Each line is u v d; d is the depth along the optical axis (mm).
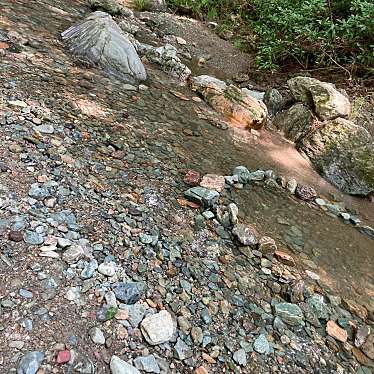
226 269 2748
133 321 2111
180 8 7562
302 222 3584
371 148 4418
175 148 3793
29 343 1836
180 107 4562
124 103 4129
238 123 4699
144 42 6004
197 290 2492
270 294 2723
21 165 2725
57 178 2758
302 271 3047
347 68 5707
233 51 6633
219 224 3104
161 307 2270
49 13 5352
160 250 2611
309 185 4207
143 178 3191
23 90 3539
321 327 2652
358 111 5062
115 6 6461
